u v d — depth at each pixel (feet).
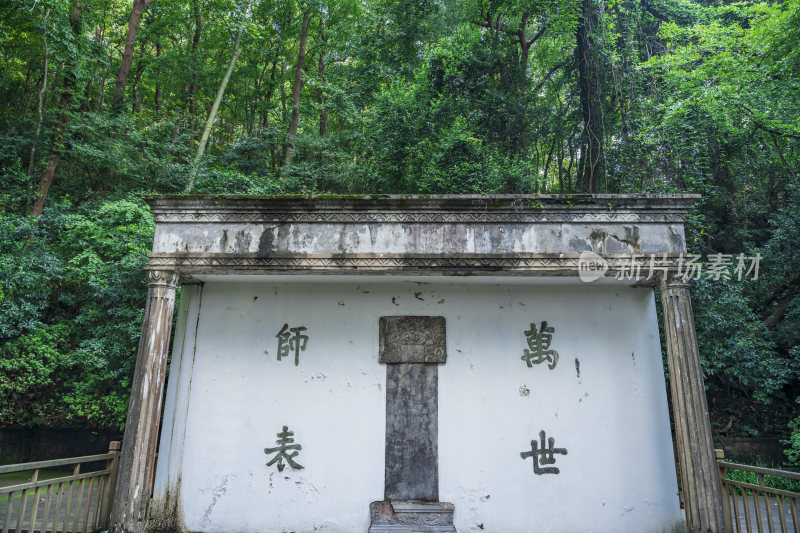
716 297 30.25
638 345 20.18
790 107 32.89
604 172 35.40
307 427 19.65
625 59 37.27
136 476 16.43
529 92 43.91
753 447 32.60
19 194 38.65
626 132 34.86
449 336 20.45
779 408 35.04
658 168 33.06
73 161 45.70
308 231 18.44
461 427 19.54
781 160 35.32
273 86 61.77
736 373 30.83
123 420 30.83
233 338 20.56
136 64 59.57
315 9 54.03
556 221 18.26
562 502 18.76
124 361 29.32
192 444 19.49
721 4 48.19
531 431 19.45
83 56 44.09
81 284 34.63
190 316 20.83
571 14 37.78
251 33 48.70
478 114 41.06
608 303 20.67
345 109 50.55
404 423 19.65
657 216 18.15
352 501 18.94
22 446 32.22
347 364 20.26
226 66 58.75
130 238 32.55
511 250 18.07
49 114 43.91
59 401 32.71
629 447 19.19
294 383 20.08
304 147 51.62
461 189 34.53
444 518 18.51
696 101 32.22
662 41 42.55
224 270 18.25
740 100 31.83
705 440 16.31
